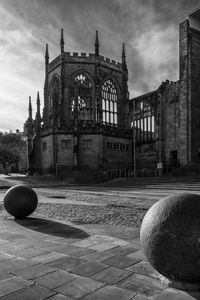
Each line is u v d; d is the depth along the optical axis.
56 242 9.15
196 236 5.23
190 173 49.56
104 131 66.44
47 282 5.93
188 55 59.03
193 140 58.44
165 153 65.06
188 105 58.81
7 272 6.50
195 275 5.30
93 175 57.00
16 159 105.81
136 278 6.14
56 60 75.88
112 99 77.50
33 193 13.84
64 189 37.91
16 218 13.67
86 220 13.28
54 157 64.62
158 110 66.44
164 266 5.45
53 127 65.62
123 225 12.02
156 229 5.54
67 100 72.81
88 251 8.12
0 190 37.44
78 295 5.35
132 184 44.03
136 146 71.81
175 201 5.71
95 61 73.69
